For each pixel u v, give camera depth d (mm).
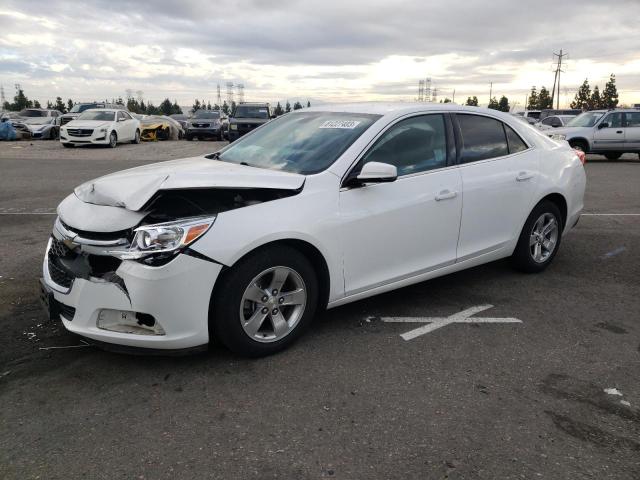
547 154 5312
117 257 3168
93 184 3740
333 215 3693
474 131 4738
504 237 4961
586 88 89812
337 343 3846
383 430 2842
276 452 2658
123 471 2514
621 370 3523
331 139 4098
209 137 27891
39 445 2695
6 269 5402
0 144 23469
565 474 2523
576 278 5363
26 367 3451
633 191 11000
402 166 4164
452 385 3305
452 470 2543
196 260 3158
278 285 3557
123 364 3500
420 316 4352
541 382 3357
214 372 3416
